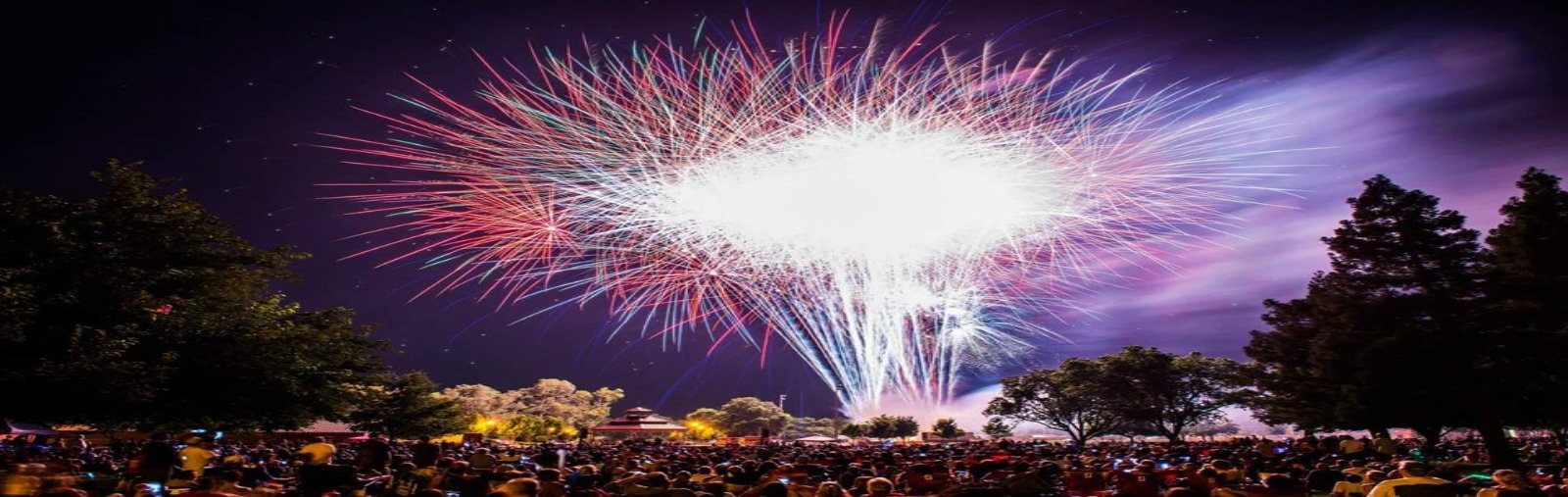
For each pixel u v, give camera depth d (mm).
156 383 23344
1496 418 27484
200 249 26641
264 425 29234
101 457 19188
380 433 56812
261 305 28672
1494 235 29656
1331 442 24844
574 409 157750
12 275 20703
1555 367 26609
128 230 25078
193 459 13734
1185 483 11945
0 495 7973
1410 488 9828
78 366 20422
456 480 11227
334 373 30688
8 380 20094
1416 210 30391
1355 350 29797
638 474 10992
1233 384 61438
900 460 22562
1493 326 27766
